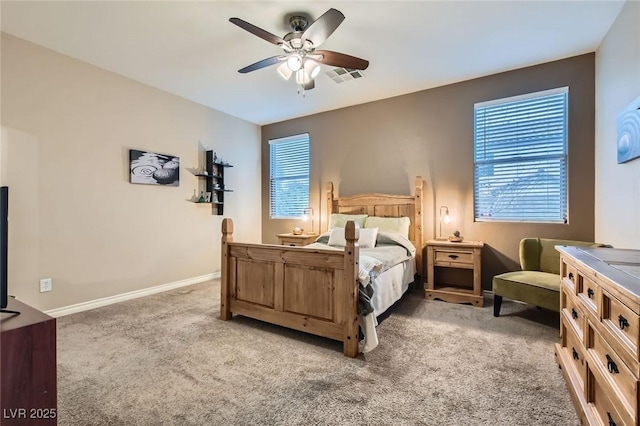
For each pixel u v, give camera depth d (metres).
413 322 2.89
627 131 2.31
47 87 3.00
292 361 2.16
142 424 1.54
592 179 3.15
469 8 2.42
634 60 2.25
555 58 3.26
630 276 1.21
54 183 3.05
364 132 4.59
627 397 1.08
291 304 2.58
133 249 3.73
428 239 4.09
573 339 1.75
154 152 3.94
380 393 1.78
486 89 3.69
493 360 2.15
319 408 1.65
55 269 3.06
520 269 3.54
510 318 2.99
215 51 3.08
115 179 3.54
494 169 3.70
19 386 0.95
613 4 2.39
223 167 4.88
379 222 4.11
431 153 4.07
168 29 2.70
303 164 5.25
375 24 2.63
